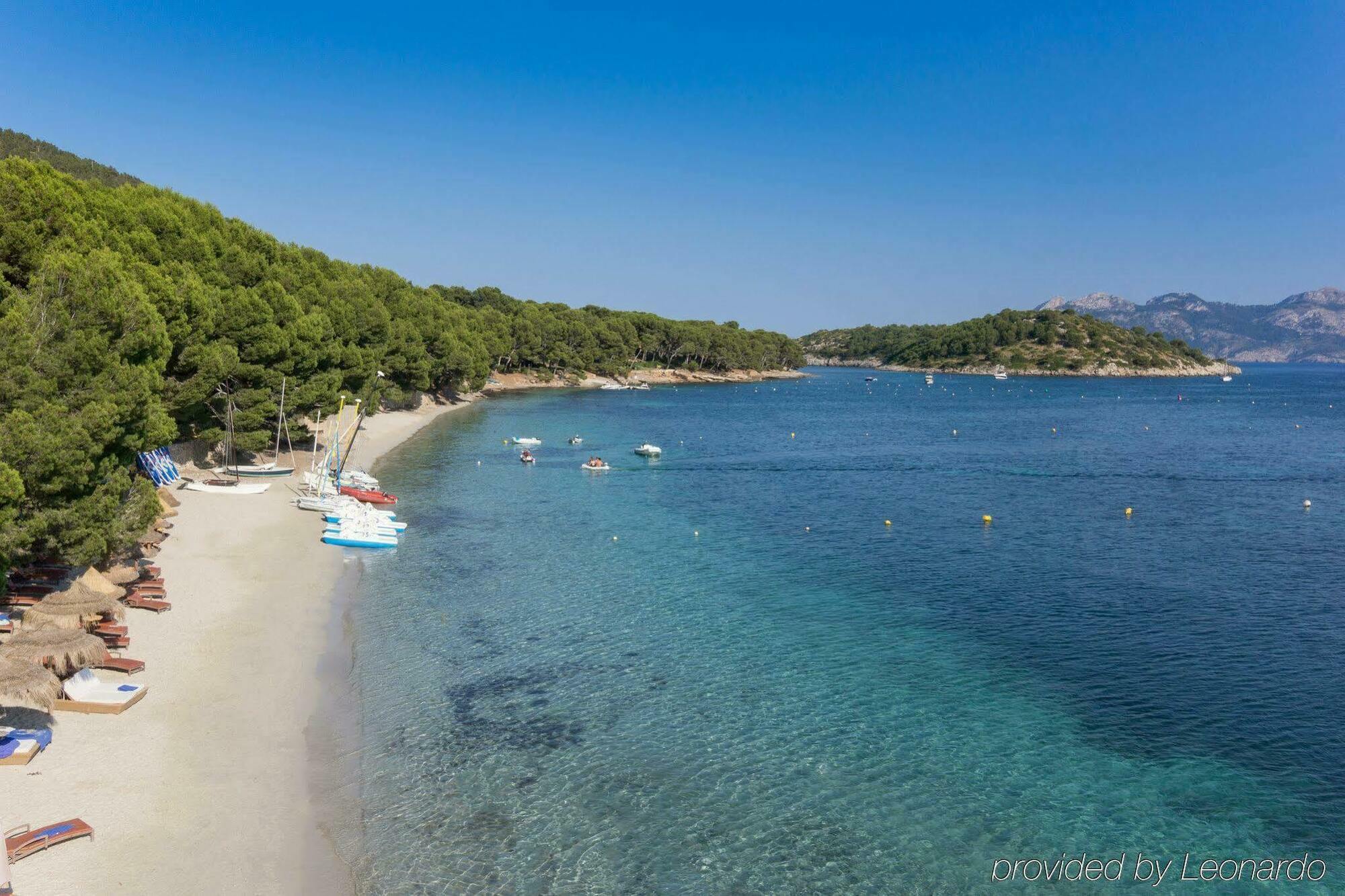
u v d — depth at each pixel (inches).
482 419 5359.3
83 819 851.4
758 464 3612.2
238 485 2556.6
